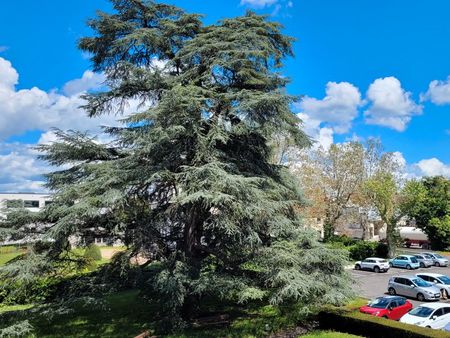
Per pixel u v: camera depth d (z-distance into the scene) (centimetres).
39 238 1561
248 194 1534
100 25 1811
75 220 1491
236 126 1691
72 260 1680
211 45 1662
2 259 2738
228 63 1634
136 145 1623
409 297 2764
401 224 7169
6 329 1459
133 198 1697
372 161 4850
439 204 5922
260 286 1661
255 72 1706
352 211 4978
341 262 1677
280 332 1738
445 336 1462
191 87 1587
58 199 1542
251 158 1898
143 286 1717
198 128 1619
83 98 1831
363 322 1669
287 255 1552
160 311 1844
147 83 1761
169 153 1681
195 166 1575
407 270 4103
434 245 5897
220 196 1398
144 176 1588
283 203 1738
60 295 1847
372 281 3441
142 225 1666
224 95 1666
